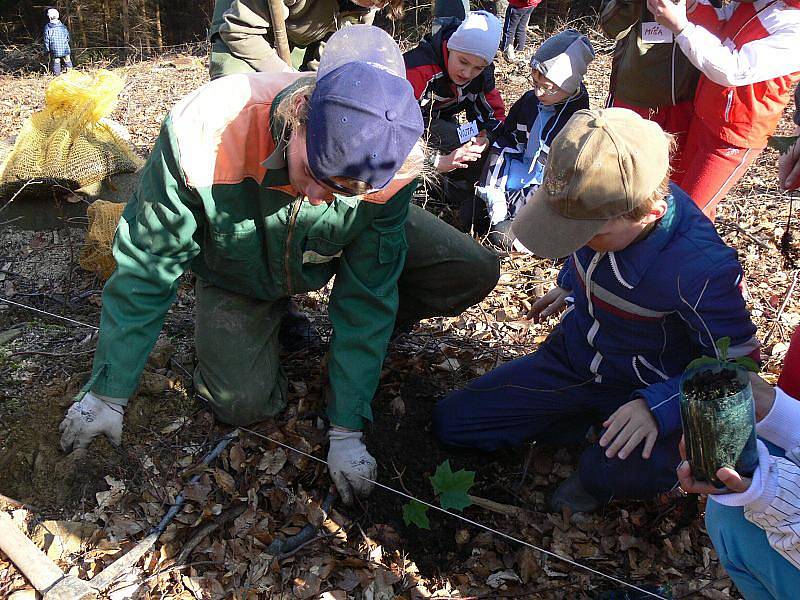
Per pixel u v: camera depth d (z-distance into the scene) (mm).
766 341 3475
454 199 4855
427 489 2707
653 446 2318
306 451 2682
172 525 2400
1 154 4031
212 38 3244
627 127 1933
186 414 2729
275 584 2316
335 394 2531
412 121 1932
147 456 2564
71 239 3719
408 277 3008
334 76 1887
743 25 3152
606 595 2357
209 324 2619
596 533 2584
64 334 3053
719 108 3271
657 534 2568
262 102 2225
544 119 4328
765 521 1694
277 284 2574
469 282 2998
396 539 2516
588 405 2709
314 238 2404
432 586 2412
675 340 2336
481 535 2576
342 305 2529
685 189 3533
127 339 2312
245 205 2316
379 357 2562
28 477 2459
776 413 1787
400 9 3387
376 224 2404
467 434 2779
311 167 1901
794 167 2383
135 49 10836
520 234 2078
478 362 3279
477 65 4332
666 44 3498
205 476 2537
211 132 2182
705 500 2678
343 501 2543
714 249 2119
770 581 1842
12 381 2721
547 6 10289
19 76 9523
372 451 2744
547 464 2871
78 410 2391
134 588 2213
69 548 2307
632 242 2125
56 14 9656
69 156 3721
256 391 2656
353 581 2367
